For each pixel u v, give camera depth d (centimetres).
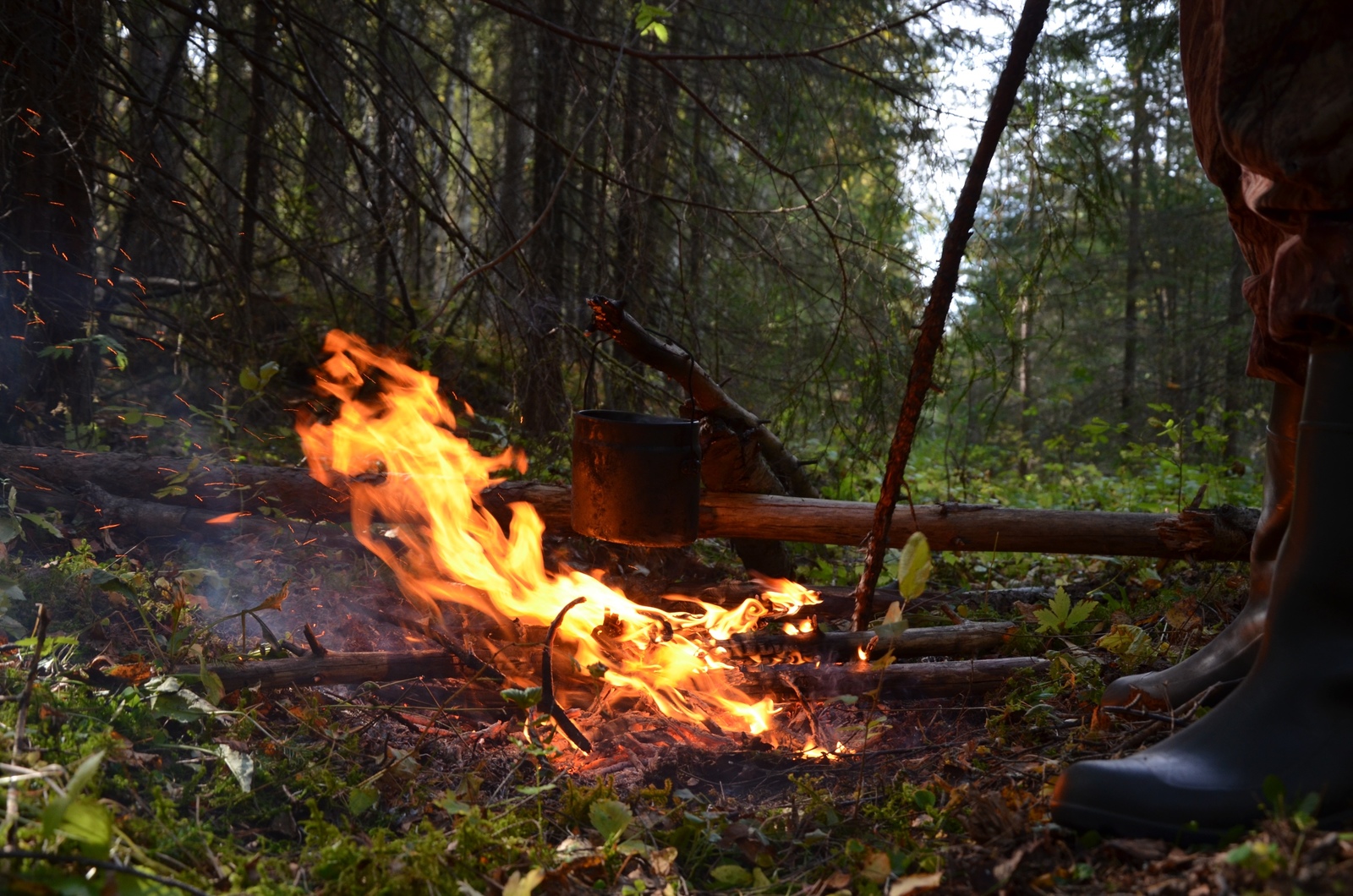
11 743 173
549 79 551
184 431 453
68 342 324
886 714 251
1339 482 164
